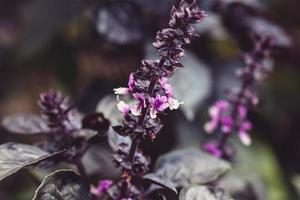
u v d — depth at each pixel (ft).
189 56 2.22
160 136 2.20
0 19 2.87
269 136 2.72
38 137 2.68
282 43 2.41
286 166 2.73
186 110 2.01
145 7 2.27
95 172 1.85
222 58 2.52
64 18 2.40
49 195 1.34
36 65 2.71
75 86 2.61
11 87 2.83
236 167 2.22
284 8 3.09
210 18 2.35
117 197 1.51
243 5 2.40
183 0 1.30
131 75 1.33
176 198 1.57
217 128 2.32
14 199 2.60
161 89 1.33
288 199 2.54
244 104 1.86
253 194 2.01
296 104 2.86
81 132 1.57
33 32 2.45
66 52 2.60
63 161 1.58
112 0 2.27
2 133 2.70
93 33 2.47
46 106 1.56
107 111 1.74
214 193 1.48
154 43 1.30
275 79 2.93
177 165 1.62
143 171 1.42
